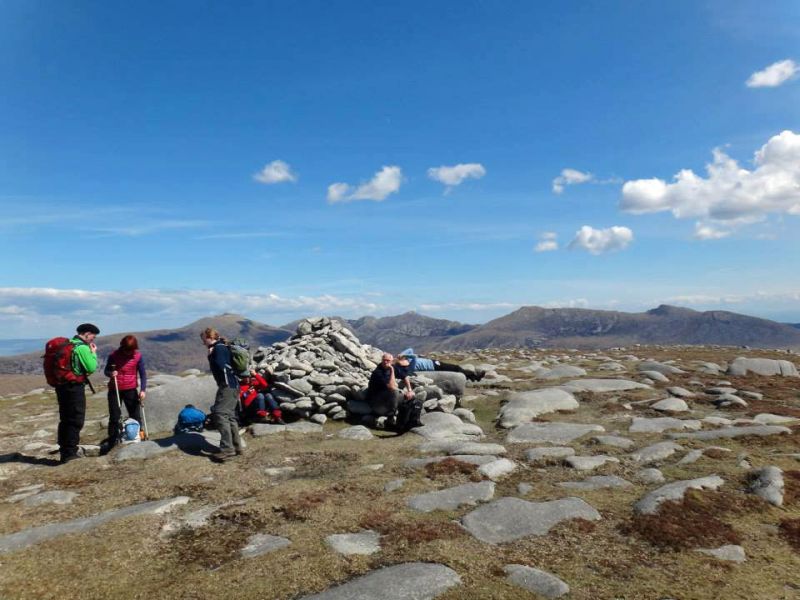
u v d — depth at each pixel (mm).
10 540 5227
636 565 4844
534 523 5480
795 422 9289
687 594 4387
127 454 7711
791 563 4961
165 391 10008
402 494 6211
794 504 6062
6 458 7969
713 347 25875
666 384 13070
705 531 5395
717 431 8477
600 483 6578
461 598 4180
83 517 5805
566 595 4305
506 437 8766
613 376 14281
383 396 9453
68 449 7723
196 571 4684
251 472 7027
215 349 7887
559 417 9930
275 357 11773
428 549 4945
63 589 4402
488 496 6160
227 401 7777
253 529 5387
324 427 9547
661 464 7238
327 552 4902
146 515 5656
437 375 11484
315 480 6707
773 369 14773
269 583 4422
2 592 4355
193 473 6973
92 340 7969
